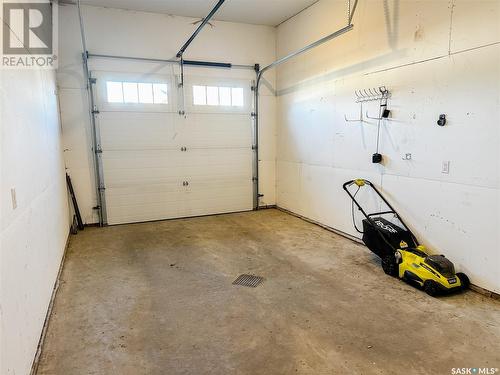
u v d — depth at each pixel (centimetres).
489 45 256
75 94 485
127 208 534
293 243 423
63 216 408
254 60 584
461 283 280
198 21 538
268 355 204
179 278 320
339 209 454
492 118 258
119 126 513
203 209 584
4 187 158
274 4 483
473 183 275
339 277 318
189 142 559
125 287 301
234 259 369
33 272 210
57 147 400
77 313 256
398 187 351
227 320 245
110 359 202
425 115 313
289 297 279
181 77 536
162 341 220
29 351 186
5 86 175
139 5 480
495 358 198
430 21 302
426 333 224
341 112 434
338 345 213
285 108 579
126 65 505
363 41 387
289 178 584
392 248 319
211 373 189
